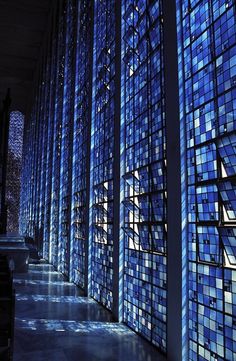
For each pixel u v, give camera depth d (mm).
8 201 44125
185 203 5887
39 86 34844
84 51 15125
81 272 13664
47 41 31203
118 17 9953
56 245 19859
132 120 8883
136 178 8352
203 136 5477
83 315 9367
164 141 6883
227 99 4879
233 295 4578
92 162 12836
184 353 5613
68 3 20250
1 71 40312
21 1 30281
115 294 9086
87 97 13891
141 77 8289
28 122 42625
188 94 6004
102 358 6219
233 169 4758
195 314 5477
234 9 4785
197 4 5797
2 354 4617
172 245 6133
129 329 8172
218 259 4934
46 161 25969
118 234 9164
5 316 4777
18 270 17859
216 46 5203
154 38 7559
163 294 6590
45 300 11234
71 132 16766
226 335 4668
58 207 19438
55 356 6297
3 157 24594
